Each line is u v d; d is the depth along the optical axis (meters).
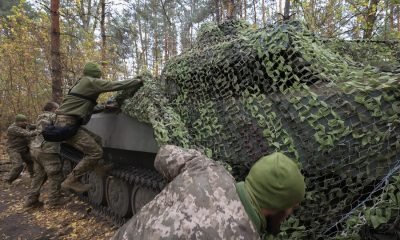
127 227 1.63
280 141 2.86
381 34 9.17
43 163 6.64
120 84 4.88
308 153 2.67
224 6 13.20
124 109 4.90
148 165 5.12
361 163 2.49
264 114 3.03
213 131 3.49
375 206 2.38
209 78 3.67
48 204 6.79
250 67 3.25
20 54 13.28
